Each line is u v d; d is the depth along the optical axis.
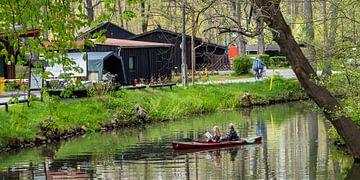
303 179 21.12
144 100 42.12
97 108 37.94
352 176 21.05
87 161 26.00
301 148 28.12
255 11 13.45
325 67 19.14
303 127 35.91
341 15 18.12
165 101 43.59
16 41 9.52
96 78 43.19
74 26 9.81
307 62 16.20
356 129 17.59
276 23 14.77
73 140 32.44
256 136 31.86
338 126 17.67
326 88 17.92
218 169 23.81
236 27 12.85
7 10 9.30
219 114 45.12
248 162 25.19
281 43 15.55
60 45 9.95
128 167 24.53
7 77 43.41
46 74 10.20
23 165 25.19
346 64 19.39
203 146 29.44
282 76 57.00
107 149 29.23
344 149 27.00
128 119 38.75
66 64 10.34
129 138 33.12
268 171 23.00
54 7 9.58
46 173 23.36
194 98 46.59
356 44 18.58
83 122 35.47
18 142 29.73
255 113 45.06
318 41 19.33
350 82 19.34
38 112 32.31
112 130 36.75
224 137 30.12
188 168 24.16
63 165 25.11
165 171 23.59
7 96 35.66
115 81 47.44
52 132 32.00
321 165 23.47
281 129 35.44
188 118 42.88
